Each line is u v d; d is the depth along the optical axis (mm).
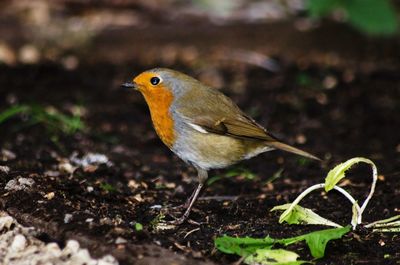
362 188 9875
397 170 10906
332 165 11484
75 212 7887
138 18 19984
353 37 18625
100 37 18500
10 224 7586
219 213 9016
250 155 9375
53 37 18156
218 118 9164
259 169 11445
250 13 20219
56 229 7512
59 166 10672
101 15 20172
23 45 17703
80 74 16203
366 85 15891
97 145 12359
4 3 20219
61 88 15242
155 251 7074
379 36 18453
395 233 8055
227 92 15242
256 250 7246
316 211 9008
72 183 9172
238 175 10938
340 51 18203
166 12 20266
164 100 9203
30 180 8664
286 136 13070
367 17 17438
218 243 7191
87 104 14406
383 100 14977
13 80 15508
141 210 8852
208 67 16859
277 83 15906
